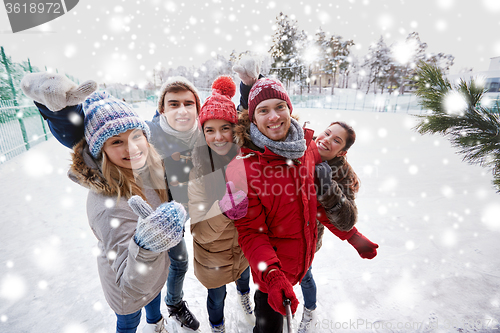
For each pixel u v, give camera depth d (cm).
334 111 1716
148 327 137
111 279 100
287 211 109
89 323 154
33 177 466
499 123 89
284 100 104
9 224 284
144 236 76
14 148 619
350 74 3041
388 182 251
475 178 377
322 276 187
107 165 90
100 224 87
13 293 175
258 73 130
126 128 86
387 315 150
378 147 647
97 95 93
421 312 150
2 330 150
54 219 294
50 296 176
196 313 162
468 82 95
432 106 98
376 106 2000
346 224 125
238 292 157
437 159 511
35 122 810
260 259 101
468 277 173
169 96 125
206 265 120
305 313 145
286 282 96
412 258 199
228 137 115
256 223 108
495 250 197
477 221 244
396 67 2503
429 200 305
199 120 118
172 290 146
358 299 164
